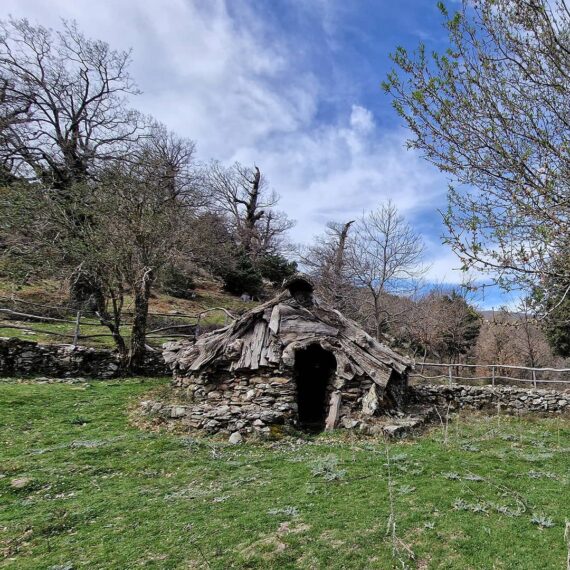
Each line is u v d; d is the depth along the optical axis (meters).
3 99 23.56
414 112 4.49
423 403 14.15
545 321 4.16
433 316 27.67
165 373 15.08
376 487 6.30
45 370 13.33
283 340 10.95
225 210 45.66
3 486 6.57
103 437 8.85
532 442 9.46
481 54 4.24
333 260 29.56
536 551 4.46
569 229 3.72
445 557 4.41
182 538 5.03
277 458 8.04
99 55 26.25
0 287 18.84
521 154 4.07
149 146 28.64
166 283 27.61
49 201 15.18
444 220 4.29
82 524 5.55
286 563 4.42
